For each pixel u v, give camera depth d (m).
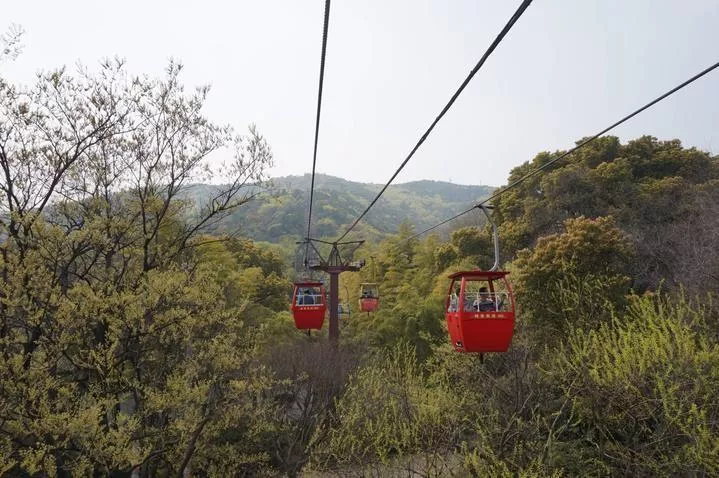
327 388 19.20
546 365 14.39
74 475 8.62
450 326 10.49
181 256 15.48
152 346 11.58
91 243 10.84
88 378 10.87
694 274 18.69
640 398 11.17
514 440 11.83
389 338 30.11
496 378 15.16
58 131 11.67
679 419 10.16
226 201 13.76
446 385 14.88
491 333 9.20
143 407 10.59
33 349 10.24
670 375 10.64
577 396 12.22
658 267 22.97
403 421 13.37
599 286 15.15
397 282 36.72
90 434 8.57
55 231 9.87
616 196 30.42
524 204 33.94
